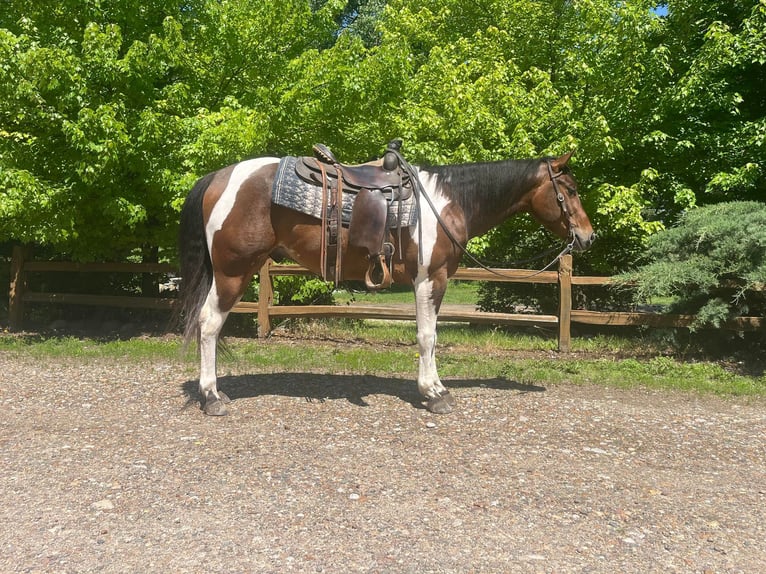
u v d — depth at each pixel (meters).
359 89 7.86
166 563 2.60
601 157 8.41
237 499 3.22
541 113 8.65
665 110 8.68
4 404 4.96
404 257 4.65
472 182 4.81
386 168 4.66
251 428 4.37
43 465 3.65
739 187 8.80
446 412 4.80
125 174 8.16
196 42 8.44
